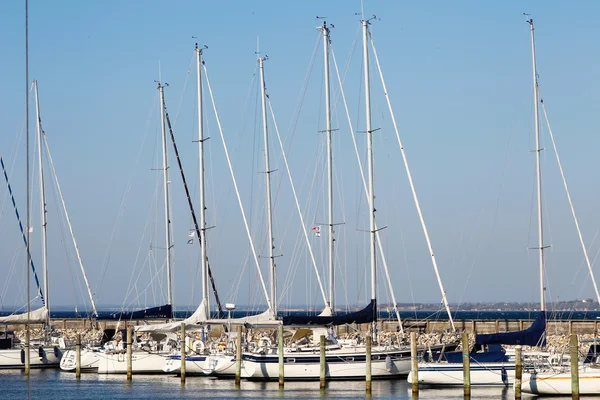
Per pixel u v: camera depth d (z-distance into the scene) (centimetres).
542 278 7681
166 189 10206
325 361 7594
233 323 8156
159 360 8644
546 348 7850
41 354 9438
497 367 7188
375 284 7938
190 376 8356
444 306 9525
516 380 6488
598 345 7344
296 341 7956
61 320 12850
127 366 8306
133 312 8994
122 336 9638
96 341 9831
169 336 8831
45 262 10288
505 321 10744
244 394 7150
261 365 7725
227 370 8056
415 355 6931
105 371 8800
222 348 8406
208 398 6994
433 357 7544
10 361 9319
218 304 9588
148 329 8550
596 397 6525
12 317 9681
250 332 9038
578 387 6266
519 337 7288
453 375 7206
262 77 9256
